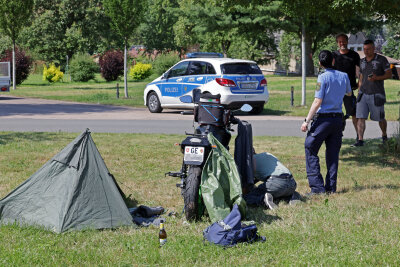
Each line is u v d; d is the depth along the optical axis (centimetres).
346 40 1309
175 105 2528
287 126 1986
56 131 1856
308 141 926
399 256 594
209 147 768
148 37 10925
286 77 5969
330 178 937
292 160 1270
